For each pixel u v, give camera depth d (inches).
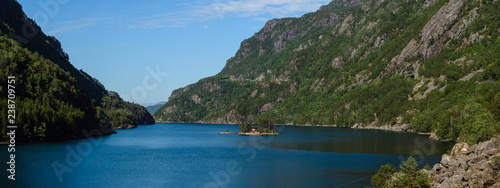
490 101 7824.8
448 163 3048.7
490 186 2536.9
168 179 4891.7
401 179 3147.1
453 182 2733.8
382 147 7687.0
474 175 2659.9
